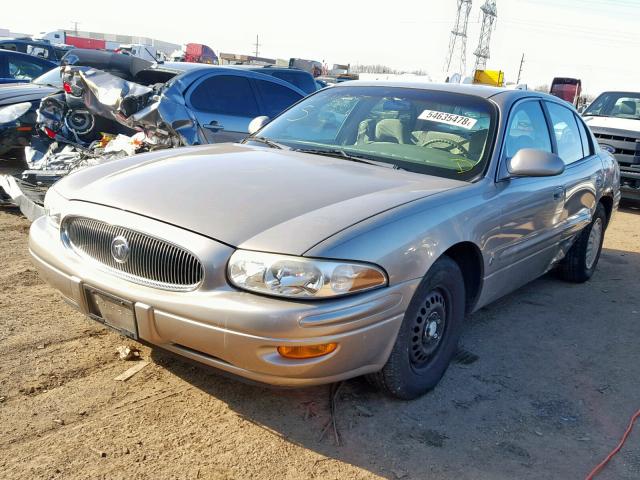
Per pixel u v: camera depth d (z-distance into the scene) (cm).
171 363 348
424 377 331
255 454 277
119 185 318
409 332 306
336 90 463
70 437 276
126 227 287
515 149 406
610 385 377
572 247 557
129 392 316
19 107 779
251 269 259
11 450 264
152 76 751
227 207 287
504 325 462
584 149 546
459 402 338
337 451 284
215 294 262
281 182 317
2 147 777
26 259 501
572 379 381
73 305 317
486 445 300
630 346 442
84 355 350
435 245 304
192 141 616
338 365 269
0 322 381
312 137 421
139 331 282
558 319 483
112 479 252
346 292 264
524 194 393
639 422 335
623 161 1015
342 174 339
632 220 951
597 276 617
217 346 263
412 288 292
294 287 256
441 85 439
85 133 715
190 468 263
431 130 396
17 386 312
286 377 263
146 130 628
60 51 1709
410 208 303
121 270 292
